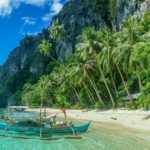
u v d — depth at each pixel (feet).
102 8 419.54
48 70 501.15
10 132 100.99
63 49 501.56
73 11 514.27
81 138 93.45
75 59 242.78
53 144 85.30
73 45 479.00
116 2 374.22
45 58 568.00
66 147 80.59
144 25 219.00
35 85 437.17
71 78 237.25
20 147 81.46
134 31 185.06
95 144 82.79
